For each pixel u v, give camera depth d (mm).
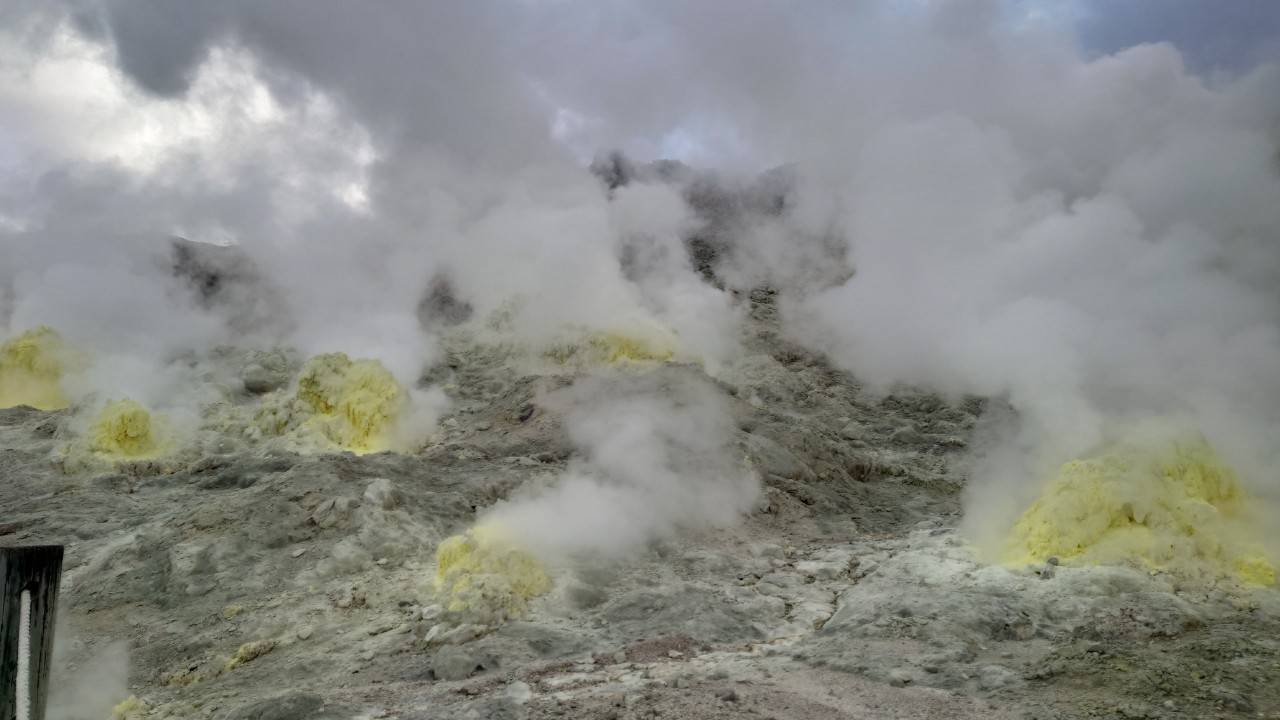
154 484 29703
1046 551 17250
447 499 24531
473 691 12266
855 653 13312
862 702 11102
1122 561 16141
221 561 20594
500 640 15070
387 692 12727
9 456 32188
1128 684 11211
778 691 11477
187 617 18203
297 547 21375
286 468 29844
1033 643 13633
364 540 21297
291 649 16297
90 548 23109
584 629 15992
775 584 19266
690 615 16359
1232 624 13781
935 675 12188
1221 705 10312
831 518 26828
